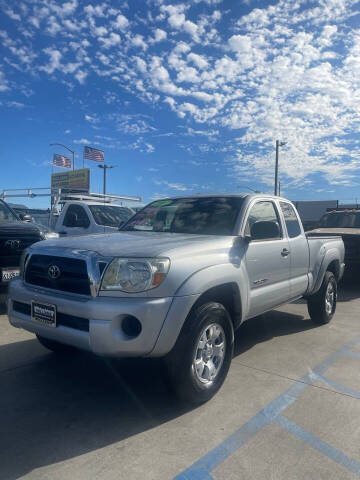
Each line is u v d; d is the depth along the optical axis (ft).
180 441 9.43
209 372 11.41
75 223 33.09
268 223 13.70
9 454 8.84
